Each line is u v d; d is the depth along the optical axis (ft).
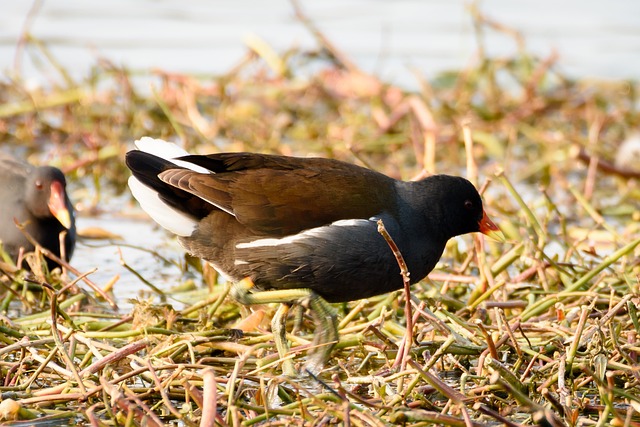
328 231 28.55
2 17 72.38
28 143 55.88
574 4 79.97
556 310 31.68
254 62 62.64
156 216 30.12
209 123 59.11
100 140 54.80
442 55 68.74
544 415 23.24
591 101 61.26
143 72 59.16
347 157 52.70
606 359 25.91
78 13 73.92
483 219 31.50
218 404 25.82
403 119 59.11
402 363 26.11
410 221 30.04
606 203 49.49
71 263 40.29
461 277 34.78
